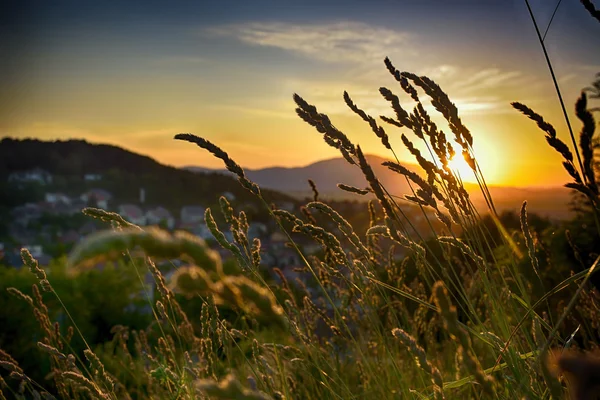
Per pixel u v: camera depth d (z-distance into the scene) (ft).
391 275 9.48
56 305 19.16
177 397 6.78
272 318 2.47
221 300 2.45
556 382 2.72
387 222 6.55
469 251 6.26
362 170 6.19
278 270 9.36
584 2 5.42
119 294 20.70
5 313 17.56
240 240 5.99
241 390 2.06
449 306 2.40
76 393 8.55
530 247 6.21
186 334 9.59
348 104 7.00
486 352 6.95
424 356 3.31
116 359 14.40
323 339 9.97
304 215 8.14
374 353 8.87
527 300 5.84
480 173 6.55
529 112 5.08
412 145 6.75
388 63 7.13
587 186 4.58
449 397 5.88
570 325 8.17
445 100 6.78
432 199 6.31
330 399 7.51
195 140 6.53
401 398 6.76
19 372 8.71
